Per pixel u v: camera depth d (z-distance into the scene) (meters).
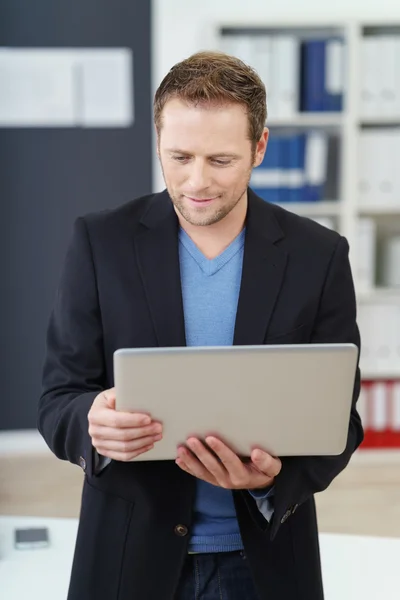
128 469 1.57
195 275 1.62
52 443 1.58
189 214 1.50
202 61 1.46
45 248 5.17
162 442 1.43
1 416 5.27
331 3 5.01
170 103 1.44
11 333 5.23
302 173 4.82
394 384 5.07
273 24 4.68
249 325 1.58
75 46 5.02
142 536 1.56
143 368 1.36
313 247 1.64
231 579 1.59
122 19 5.01
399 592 2.95
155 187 5.19
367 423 5.08
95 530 1.59
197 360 1.36
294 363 1.38
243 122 1.45
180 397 1.39
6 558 3.08
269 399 1.41
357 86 4.76
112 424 1.39
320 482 1.58
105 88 5.06
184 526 1.56
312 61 4.78
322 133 4.98
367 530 4.02
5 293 5.19
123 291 1.59
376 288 5.05
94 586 1.58
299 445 1.46
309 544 1.64
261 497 1.51
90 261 1.62
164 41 5.03
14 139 5.07
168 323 1.58
